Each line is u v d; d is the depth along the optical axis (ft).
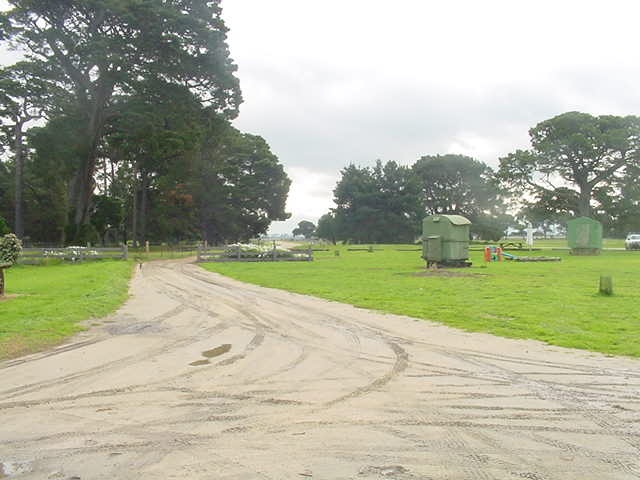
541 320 32.91
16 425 15.98
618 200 174.60
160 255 148.25
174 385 20.35
